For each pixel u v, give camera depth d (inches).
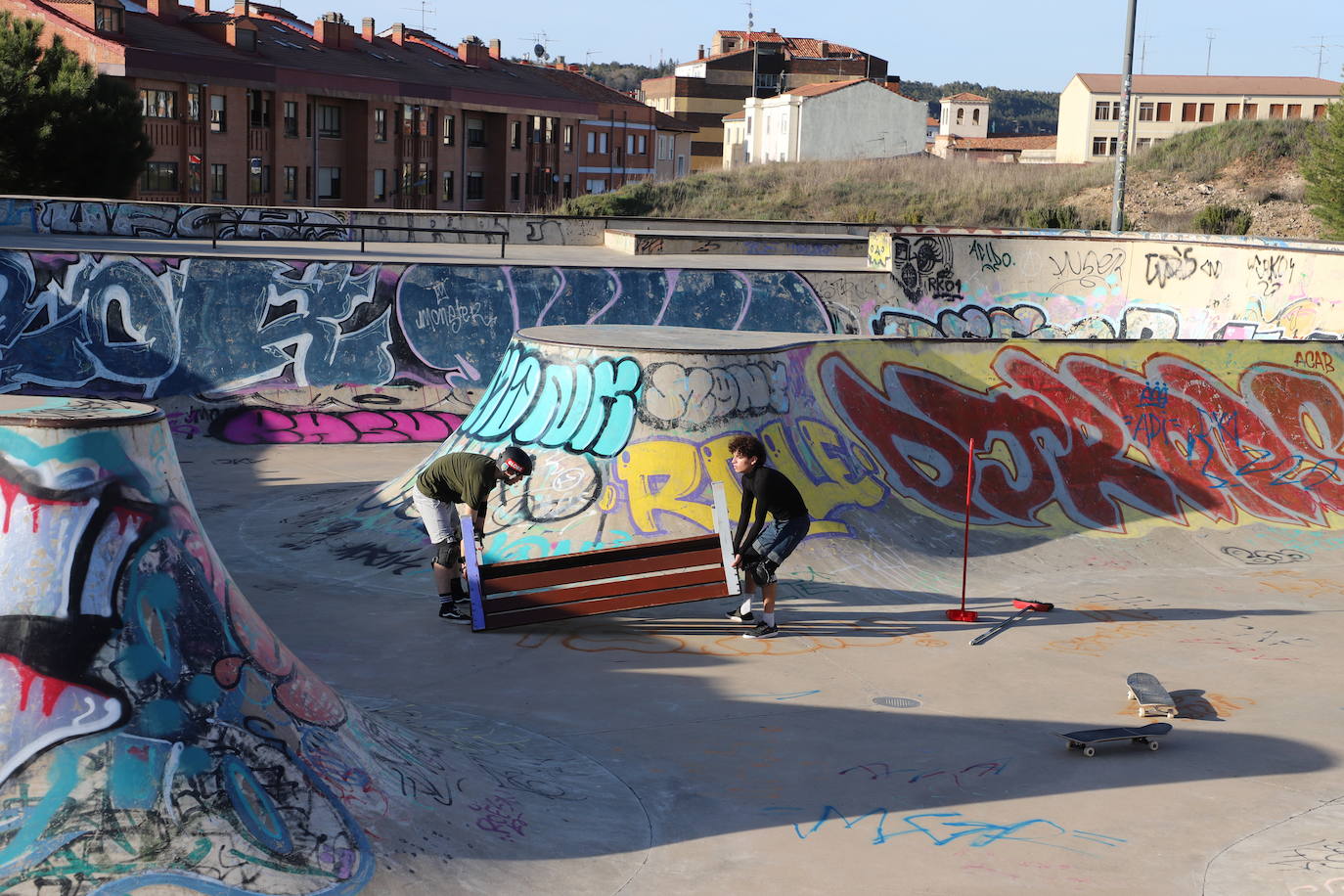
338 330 703.1
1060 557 459.8
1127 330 1021.2
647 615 374.0
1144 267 1012.5
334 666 320.5
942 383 503.8
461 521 354.6
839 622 375.2
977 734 290.2
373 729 228.1
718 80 4205.2
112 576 191.3
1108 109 3659.0
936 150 4126.5
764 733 286.7
